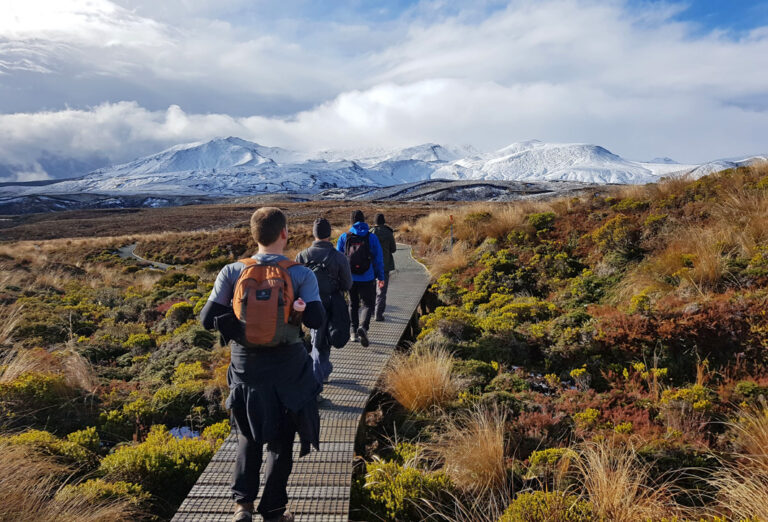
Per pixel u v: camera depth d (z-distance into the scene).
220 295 2.75
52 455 4.30
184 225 65.06
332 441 4.31
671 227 10.64
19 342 8.39
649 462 4.22
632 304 7.48
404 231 23.17
